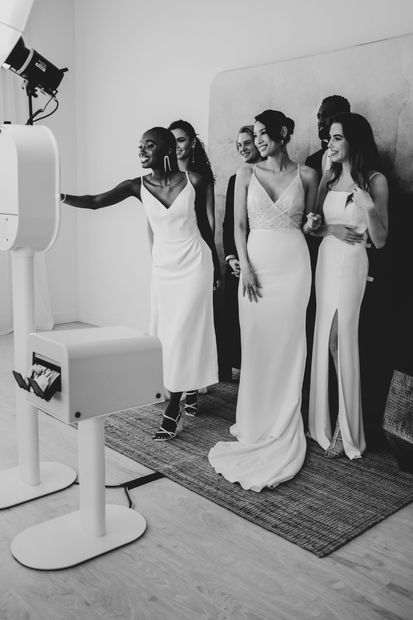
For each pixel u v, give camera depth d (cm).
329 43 352
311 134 348
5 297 557
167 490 258
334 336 310
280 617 175
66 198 353
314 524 230
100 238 570
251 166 327
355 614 178
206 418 350
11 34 217
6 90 532
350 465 290
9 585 188
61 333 204
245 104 385
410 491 262
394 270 311
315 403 317
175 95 461
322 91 343
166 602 181
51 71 245
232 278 396
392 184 314
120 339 196
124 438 317
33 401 202
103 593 185
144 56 486
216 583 191
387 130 316
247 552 210
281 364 301
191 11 438
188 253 324
